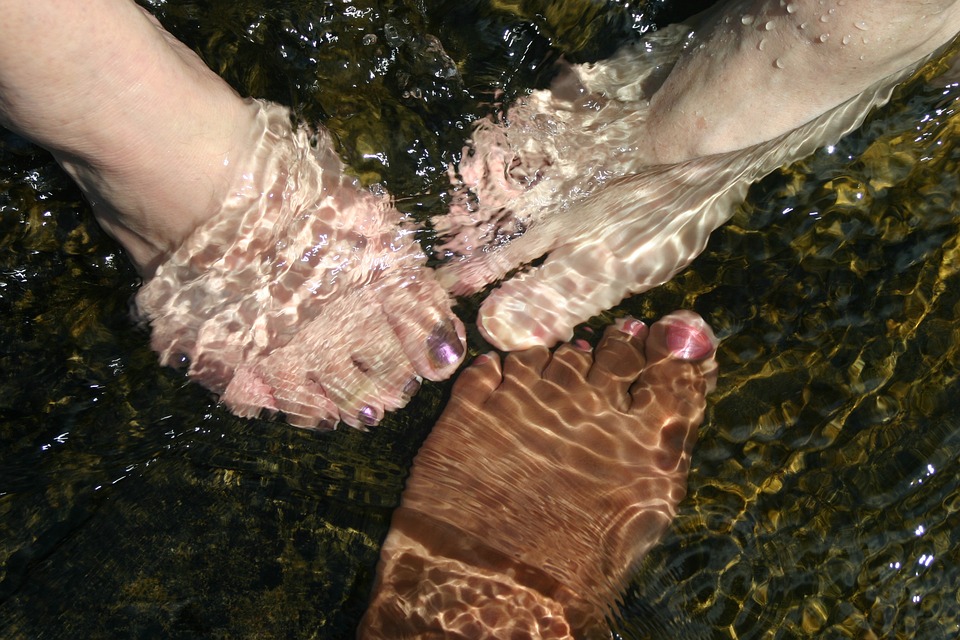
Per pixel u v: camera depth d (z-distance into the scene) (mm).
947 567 386
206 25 413
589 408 400
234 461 384
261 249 381
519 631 357
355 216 395
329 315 395
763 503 390
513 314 410
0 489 368
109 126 335
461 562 370
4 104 327
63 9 312
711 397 406
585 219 411
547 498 384
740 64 375
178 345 388
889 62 359
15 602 354
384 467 387
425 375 401
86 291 387
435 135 411
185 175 357
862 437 402
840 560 384
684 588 374
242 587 364
